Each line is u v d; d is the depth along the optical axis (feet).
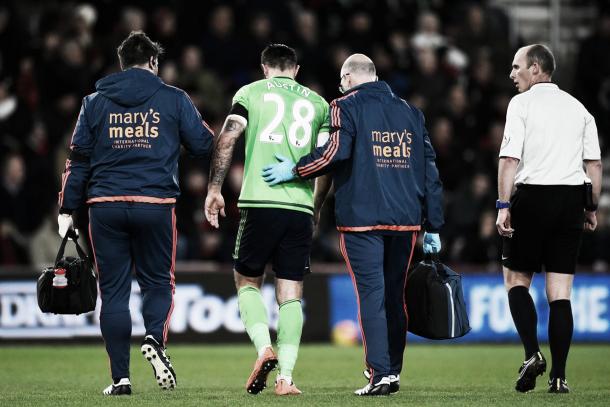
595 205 87.71
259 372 78.33
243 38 193.26
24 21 202.39
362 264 80.89
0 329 144.66
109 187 79.92
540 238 86.74
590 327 154.71
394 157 81.56
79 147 80.79
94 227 80.59
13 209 163.94
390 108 82.28
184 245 164.86
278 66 84.43
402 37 202.08
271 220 81.15
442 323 82.89
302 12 201.26
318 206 86.89
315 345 149.59
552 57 88.02
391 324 83.51
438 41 203.31
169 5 198.08
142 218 79.92
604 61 206.80
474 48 208.23
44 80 177.37
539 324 154.10
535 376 85.10
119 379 81.46
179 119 81.25
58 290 80.79
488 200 175.22
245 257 82.58
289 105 82.69
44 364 119.34
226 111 184.03
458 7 220.02
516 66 88.69
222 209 81.92
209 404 74.38
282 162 81.51
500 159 85.97
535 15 234.58
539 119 86.12
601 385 95.66
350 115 81.00
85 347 142.92
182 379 103.40
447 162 182.39
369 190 80.89
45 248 161.58
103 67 176.55
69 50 178.40
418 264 84.94
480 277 155.12
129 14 183.93
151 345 78.64
